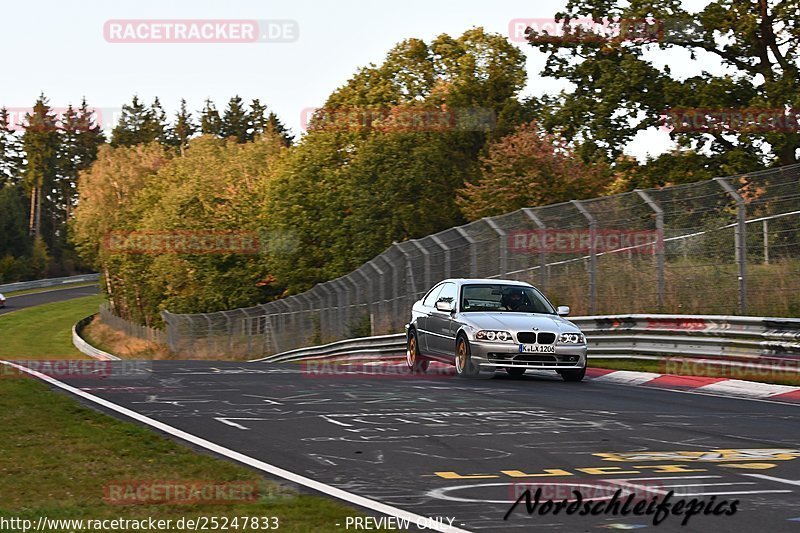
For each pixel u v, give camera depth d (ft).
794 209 68.39
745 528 23.39
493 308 66.33
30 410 44.32
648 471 30.45
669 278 76.02
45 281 455.22
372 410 46.03
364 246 193.88
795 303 67.26
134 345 258.37
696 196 74.38
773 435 38.06
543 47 139.03
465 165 196.75
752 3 129.39
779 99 121.19
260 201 249.55
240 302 243.60
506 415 44.11
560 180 159.74
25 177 547.49
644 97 131.64
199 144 310.24
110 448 34.60
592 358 78.38
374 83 221.66
